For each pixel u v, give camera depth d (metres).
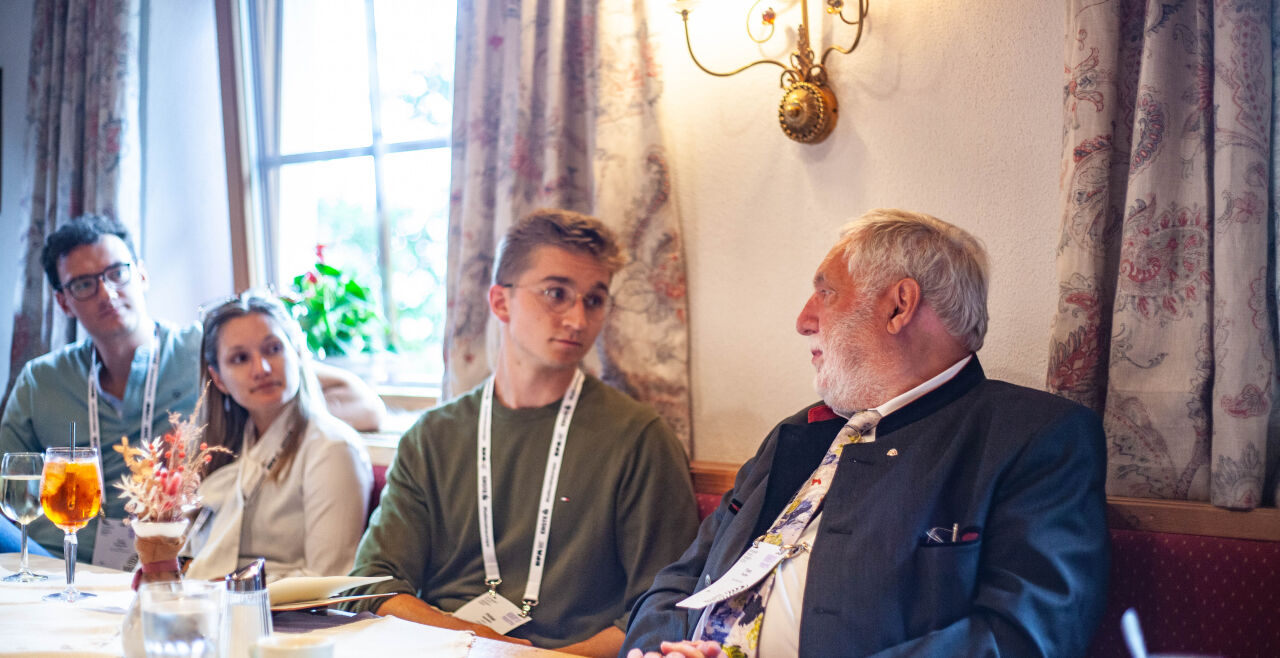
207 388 2.25
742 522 1.69
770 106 2.34
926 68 2.13
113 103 3.35
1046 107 2.00
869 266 1.67
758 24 2.35
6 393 3.56
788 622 1.52
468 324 2.63
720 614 1.60
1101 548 1.46
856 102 2.22
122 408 2.85
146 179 3.59
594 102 2.50
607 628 1.90
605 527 1.99
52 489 1.59
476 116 2.65
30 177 3.59
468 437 2.14
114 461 2.80
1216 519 1.64
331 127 3.50
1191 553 1.60
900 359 1.65
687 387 2.42
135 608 1.15
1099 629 1.64
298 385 2.31
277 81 3.58
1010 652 1.32
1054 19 1.99
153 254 3.61
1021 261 2.04
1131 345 1.78
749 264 2.38
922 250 1.64
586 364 2.51
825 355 1.70
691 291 2.46
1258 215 1.67
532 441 2.09
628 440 2.04
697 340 2.45
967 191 2.09
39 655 1.25
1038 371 2.02
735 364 2.40
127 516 2.74
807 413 1.81
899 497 1.51
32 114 3.61
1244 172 1.67
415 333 3.36
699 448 2.46
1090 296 1.82
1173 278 1.77
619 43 2.46
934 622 1.41
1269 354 1.68
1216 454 1.67
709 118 2.42
